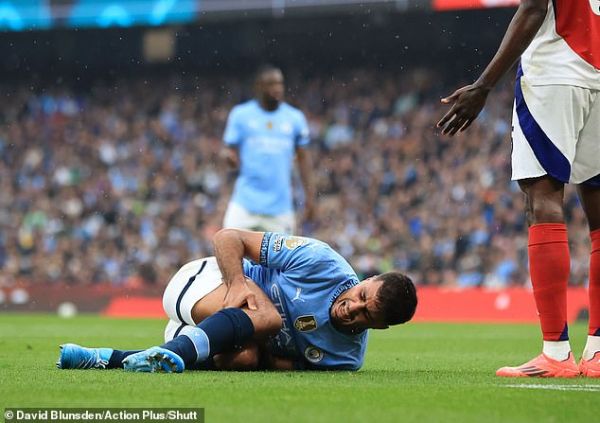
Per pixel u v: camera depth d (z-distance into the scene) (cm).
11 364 2305
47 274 9175
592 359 2002
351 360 2042
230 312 1927
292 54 10544
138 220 9638
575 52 1936
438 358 2805
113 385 1669
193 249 9188
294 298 1981
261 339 1972
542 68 1941
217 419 1307
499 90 9562
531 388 1684
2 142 10838
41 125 10931
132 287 7700
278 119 4378
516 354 3039
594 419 1332
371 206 9250
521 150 1964
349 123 10281
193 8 8575
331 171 9794
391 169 9588
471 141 9506
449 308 6962
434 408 1416
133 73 11144
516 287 7775
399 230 8819
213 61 10794
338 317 1962
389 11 8938
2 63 11019
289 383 1728
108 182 10175
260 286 2042
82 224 9750
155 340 3747
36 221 9744
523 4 1902
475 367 2370
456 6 7244
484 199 8862
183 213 9631
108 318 6731
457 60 10331
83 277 9144
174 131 10600
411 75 10456
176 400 1485
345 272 1991
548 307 1952
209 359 1983
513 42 1898
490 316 6844
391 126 10119
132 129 10719
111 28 10362
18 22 8894
